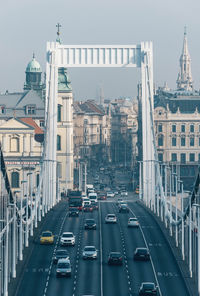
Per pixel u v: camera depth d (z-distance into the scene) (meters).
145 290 182.12
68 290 187.88
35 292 185.75
